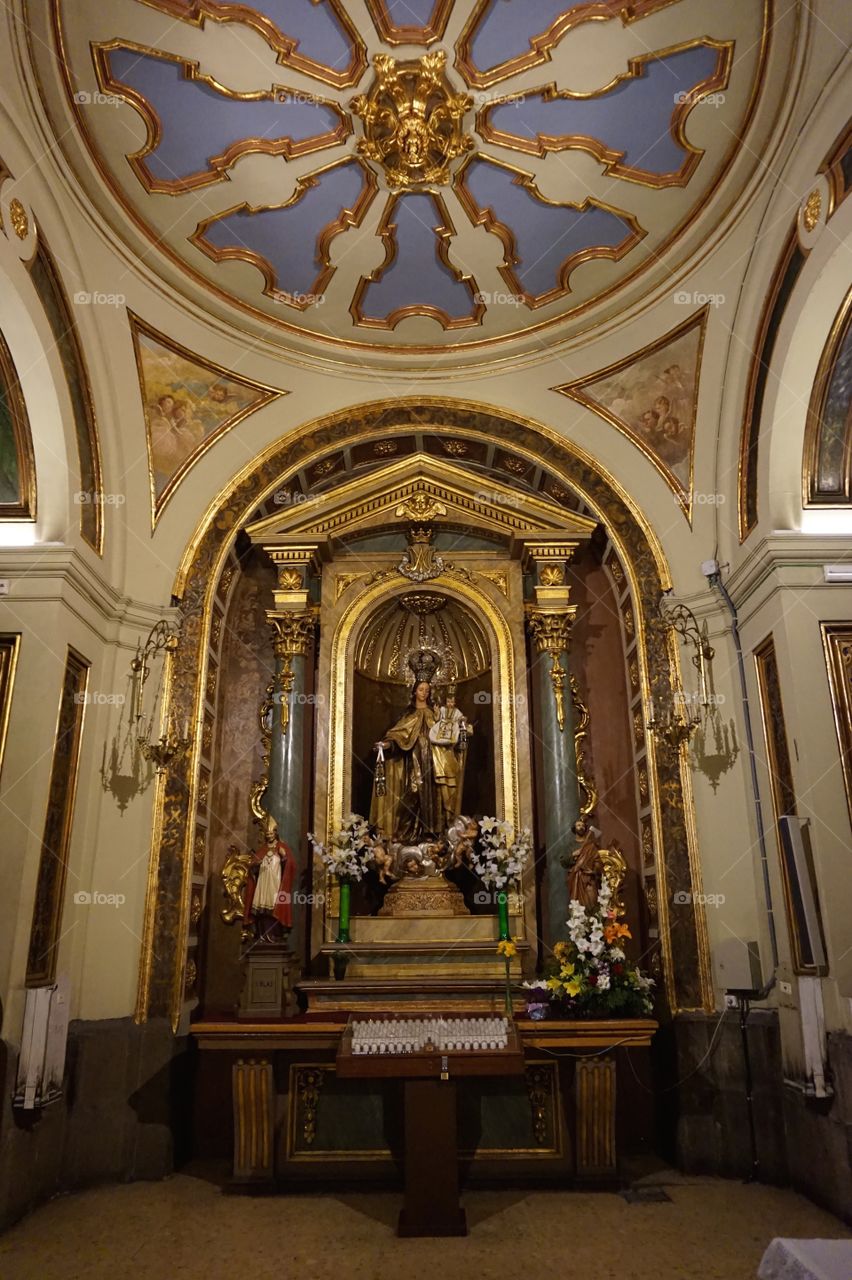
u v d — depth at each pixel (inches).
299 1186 252.7
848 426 277.3
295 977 305.4
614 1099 252.8
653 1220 226.2
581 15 229.0
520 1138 256.2
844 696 261.7
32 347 262.4
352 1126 258.1
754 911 286.8
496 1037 231.3
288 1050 259.4
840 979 236.8
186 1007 295.1
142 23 226.5
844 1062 226.8
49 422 275.4
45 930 259.9
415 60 243.6
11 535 281.1
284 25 231.3
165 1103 273.3
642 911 323.9
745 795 296.7
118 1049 273.3
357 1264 199.5
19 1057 234.2
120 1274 194.2
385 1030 235.9
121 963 285.0
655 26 230.4
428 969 302.2
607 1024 252.2
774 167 259.0
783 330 273.1
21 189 242.8
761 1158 262.4
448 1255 204.4
